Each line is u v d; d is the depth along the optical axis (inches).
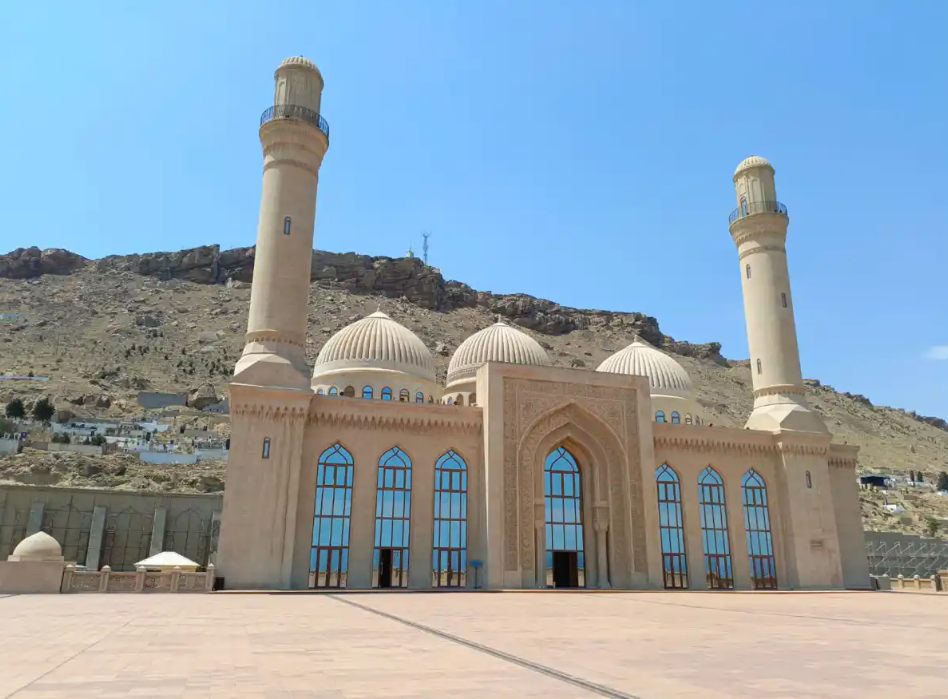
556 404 1768.0
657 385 2213.3
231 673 424.5
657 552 1760.6
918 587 1850.4
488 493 1642.5
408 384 1952.5
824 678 430.6
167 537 2999.5
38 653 504.1
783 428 1969.7
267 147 1750.7
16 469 3380.9
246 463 1496.1
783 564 1915.6
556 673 439.2
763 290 2107.5
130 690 367.9
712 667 470.6
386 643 584.1
